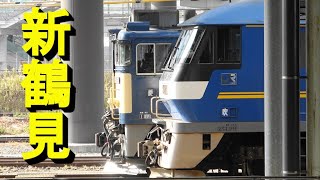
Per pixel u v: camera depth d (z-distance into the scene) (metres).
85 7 61.91
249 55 39.22
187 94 39.22
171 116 44.44
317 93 27.52
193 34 39.78
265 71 28.92
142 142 46.41
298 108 27.17
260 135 40.62
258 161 41.31
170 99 40.31
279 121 28.70
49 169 51.88
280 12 28.59
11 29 136.62
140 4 88.50
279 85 28.69
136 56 50.62
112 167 51.25
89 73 62.25
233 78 39.22
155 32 50.62
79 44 62.06
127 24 51.84
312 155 27.69
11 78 103.19
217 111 39.28
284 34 27.14
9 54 154.00
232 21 39.19
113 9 127.88
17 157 56.06
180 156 39.34
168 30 51.44
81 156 57.31
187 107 39.25
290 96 27.06
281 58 28.61
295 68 27.09
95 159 54.59
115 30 56.53
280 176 27.31
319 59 27.41
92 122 62.47
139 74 50.66
